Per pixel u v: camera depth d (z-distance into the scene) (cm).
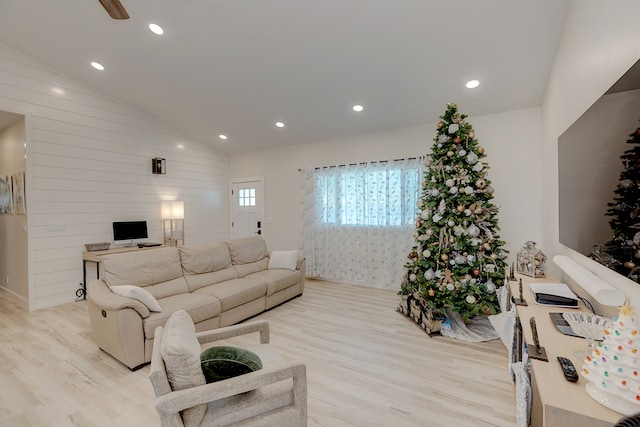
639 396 80
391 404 193
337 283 508
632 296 113
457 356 254
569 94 212
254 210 621
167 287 306
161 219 527
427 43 275
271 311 368
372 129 465
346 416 182
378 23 260
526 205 359
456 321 316
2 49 352
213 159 627
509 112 367
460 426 173
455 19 245
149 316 246
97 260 394
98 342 254
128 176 479
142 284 292
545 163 316
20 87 365
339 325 322
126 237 466
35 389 208
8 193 412
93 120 435
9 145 410
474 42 267
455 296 293
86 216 428
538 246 353
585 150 150
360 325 322
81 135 422
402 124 438
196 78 380
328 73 338
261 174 609
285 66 335
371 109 405
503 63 288
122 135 470
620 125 111
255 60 330
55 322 331
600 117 130
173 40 315
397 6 241
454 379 220
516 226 364
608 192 122
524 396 116
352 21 261
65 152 406
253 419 133
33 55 372
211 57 335
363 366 239
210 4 262
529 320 147
